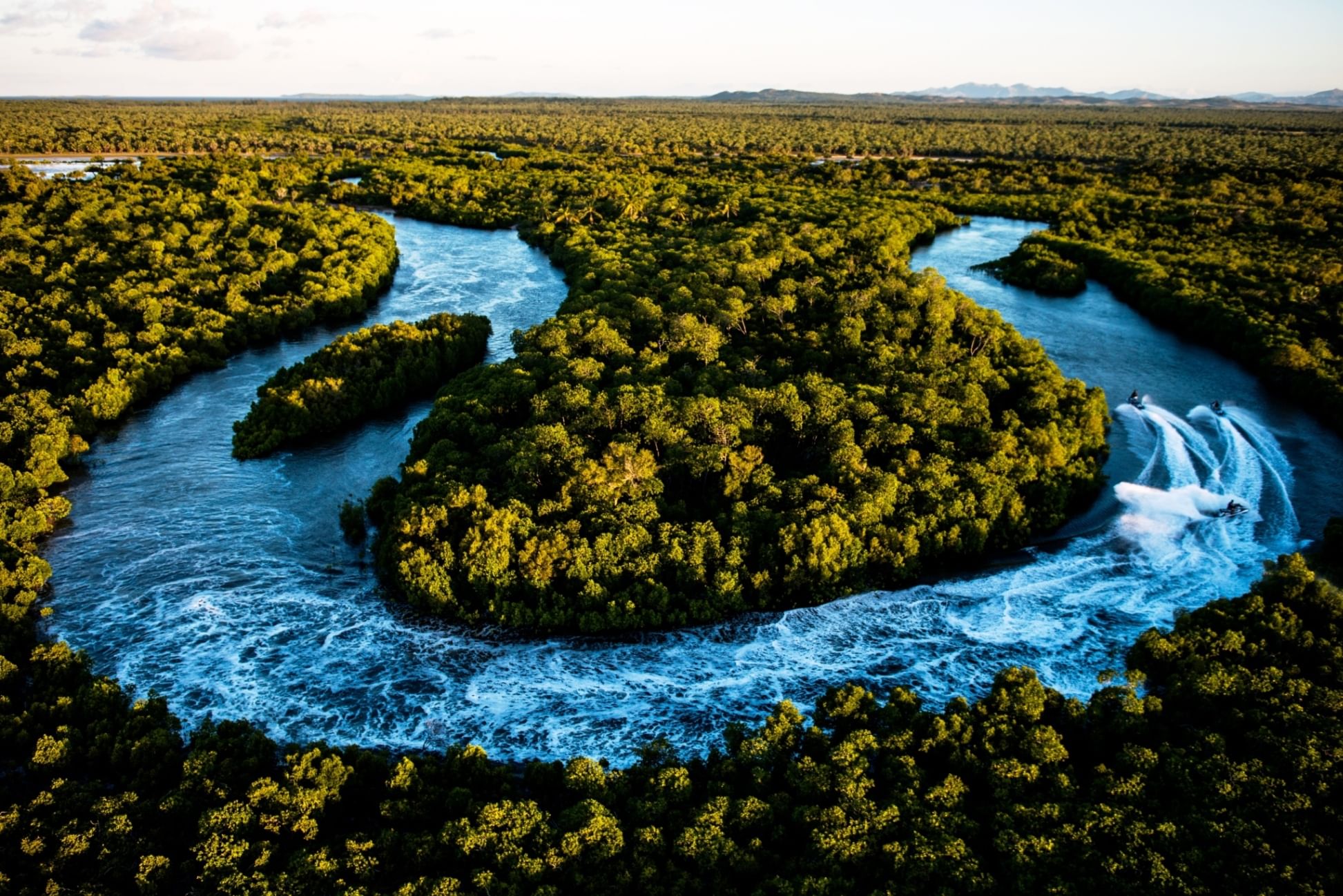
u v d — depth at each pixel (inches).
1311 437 4158.5
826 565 2851.9
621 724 2396.7
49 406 3909.9
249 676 2561.5
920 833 1782.7
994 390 3976.4
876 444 3376.0
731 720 2407.7
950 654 2672.2
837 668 2615.7
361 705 2458.2
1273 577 2677.2
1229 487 3700.8
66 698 2246.6
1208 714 2164.1
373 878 1749.5
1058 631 2778.1
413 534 2910.9
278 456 3892.7
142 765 2054.6
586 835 1769.2
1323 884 1636.3
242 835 1823.3
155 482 3656.5
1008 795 1899.6
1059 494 3366.1
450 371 4724.4
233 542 3253.0
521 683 2554.1
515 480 3078.2
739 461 3157.0
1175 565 3134.8
